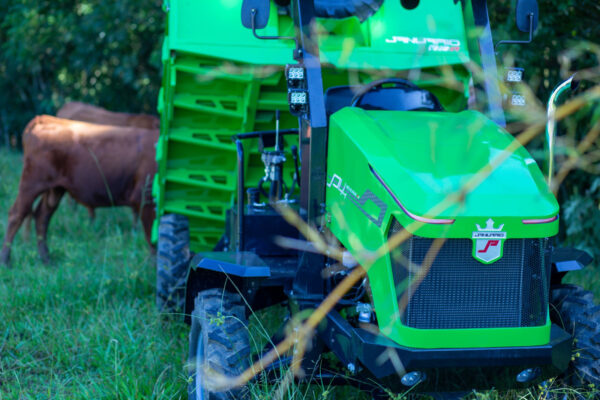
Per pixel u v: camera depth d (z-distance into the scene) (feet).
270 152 15.51
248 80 17.02
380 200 10.80
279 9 17.16
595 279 20.04
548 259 10.96
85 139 24.80
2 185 36.70
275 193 15.90
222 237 19.29
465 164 10.92
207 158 19.04
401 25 17.24
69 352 16.22
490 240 10.33
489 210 10.28
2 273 22.59
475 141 11.55
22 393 14.02
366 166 11.20
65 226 29.40
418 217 10.16
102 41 48.24
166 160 18.90
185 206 19.74
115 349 15.17
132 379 14.02
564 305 12.87
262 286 13.60
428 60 17.03
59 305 19.15
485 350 10.52
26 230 27.35
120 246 25.82
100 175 24.88
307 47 12.91
